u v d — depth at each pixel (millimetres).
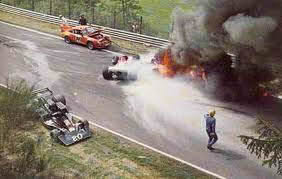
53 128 28047
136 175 23984
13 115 25469
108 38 43094
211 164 24938
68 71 37781
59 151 26078
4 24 50875
